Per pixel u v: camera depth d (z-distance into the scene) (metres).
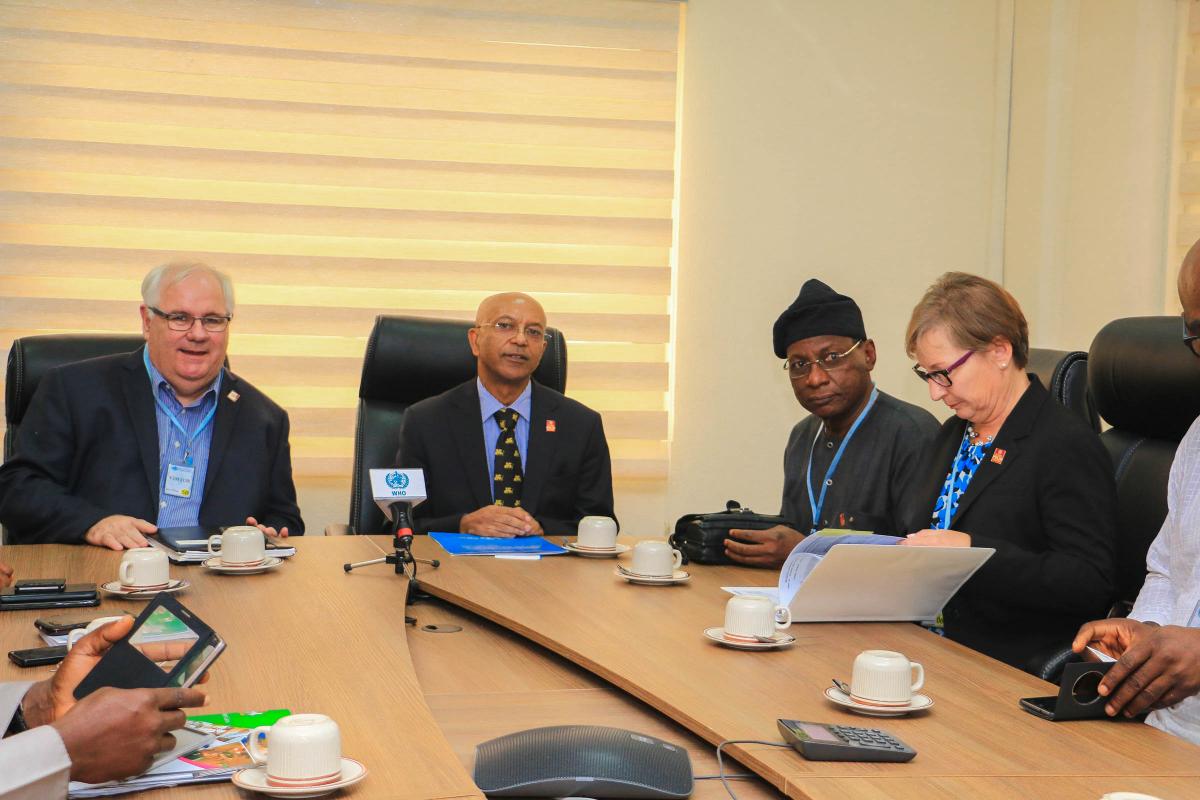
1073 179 4.54
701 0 4.60
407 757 1.33
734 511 2.96
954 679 1.79
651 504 4.59
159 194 4.12
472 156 4.34
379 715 1.48
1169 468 2.54
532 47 4.38
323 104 4.23
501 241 4.38
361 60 4.25
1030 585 2.29
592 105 4.43
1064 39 4.59
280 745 1.21
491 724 1.65
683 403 4.62
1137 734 1.53
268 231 4.20
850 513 3.01
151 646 1.38
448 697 1.79
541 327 3.61
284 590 2.29
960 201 4.86
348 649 1.82
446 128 4.32
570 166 4.43
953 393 2.51
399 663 1.74
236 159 4.16
